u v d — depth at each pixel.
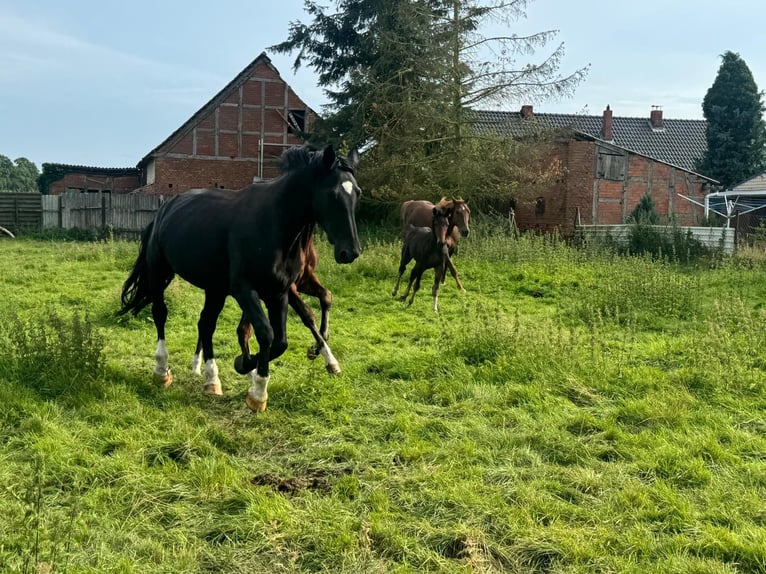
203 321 6.44
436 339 9.25
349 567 3.43
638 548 3.62
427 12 24.84
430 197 25.45
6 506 3.88
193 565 3.44
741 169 38.88
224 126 34.88
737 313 9.07
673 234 19.00
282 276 5.74
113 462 4.51
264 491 4.23
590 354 7.34
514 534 3.73
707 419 5.50
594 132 37.38
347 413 5.80
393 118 25.78
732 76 39.88
